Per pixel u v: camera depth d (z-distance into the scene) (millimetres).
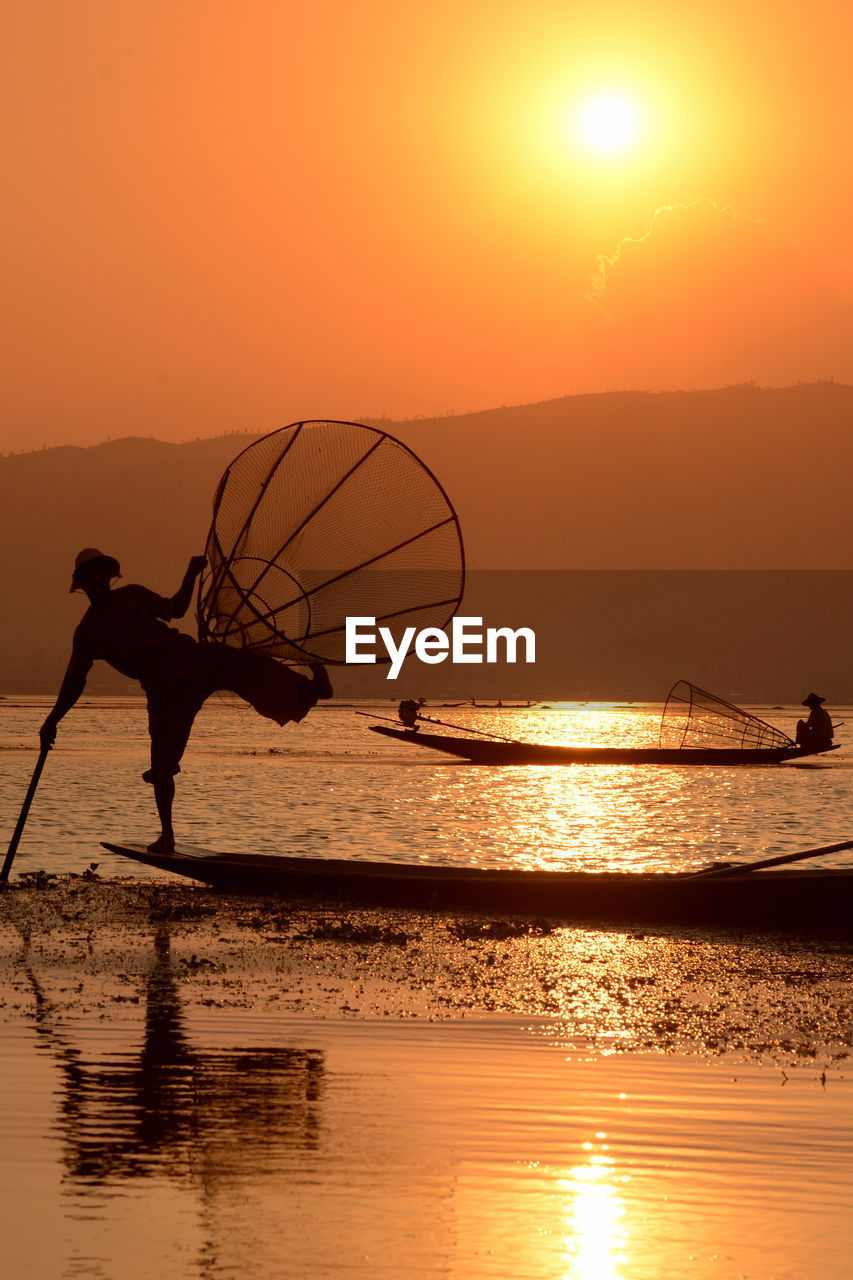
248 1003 10617
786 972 12352
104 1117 7602
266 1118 7656
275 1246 5922
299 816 30297
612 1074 8766
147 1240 5945
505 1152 7184
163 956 12414
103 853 21953
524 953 13062
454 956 12844
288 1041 9438
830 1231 6203
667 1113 7918
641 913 15047
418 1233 6090
